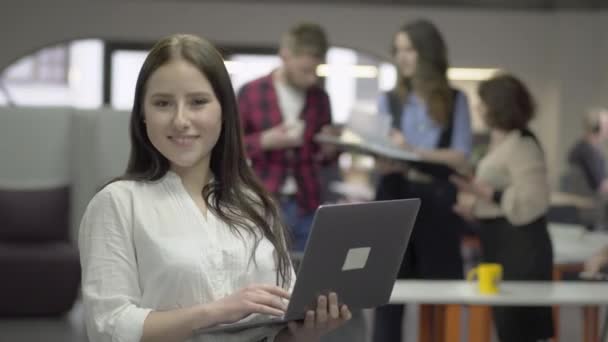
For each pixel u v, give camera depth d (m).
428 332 4.58
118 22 10.77
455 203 4.85
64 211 7.21
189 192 2.17
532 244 4.52
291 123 4.94
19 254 6.80
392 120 5.04
